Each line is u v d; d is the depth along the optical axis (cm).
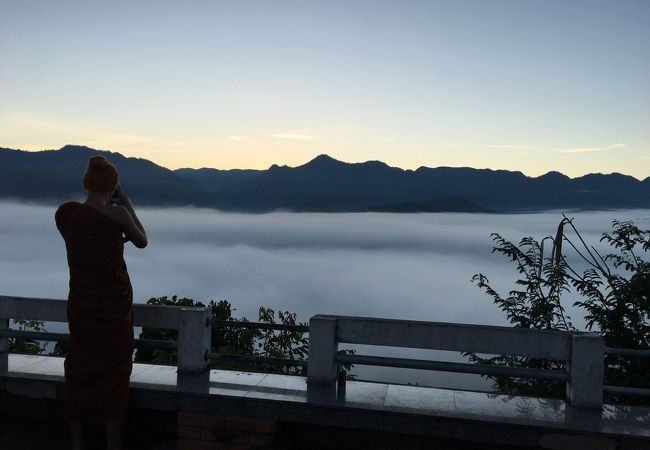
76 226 416
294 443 467
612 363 649
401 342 476
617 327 664
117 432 445
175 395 463
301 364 502
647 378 610
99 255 417
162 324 514
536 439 416
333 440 463
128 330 441
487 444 438
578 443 409
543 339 456
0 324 547
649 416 437
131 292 445
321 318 490
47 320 531
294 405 447
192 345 509
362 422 439
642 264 694
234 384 484
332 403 446
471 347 463
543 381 646
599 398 448
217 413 458
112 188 424
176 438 488
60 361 548
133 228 423
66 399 441
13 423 509
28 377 497
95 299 423
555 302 738
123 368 439
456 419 427
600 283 701
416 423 432
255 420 448
